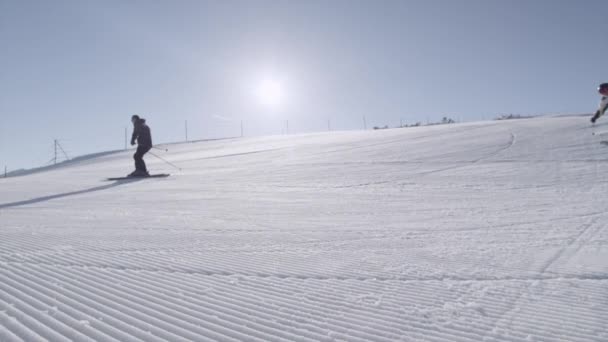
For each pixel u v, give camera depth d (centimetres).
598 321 361
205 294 418
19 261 516
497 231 762
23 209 1128
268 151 2902
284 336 323
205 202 1226
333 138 3456
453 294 431
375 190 1373
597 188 1184
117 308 366
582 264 542
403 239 708
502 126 2834
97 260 537
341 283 466
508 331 340
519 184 1316
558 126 2441
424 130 3256
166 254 586
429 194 1250
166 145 4591
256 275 492
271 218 935
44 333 303
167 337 311
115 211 1064
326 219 916
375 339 323
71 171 2928
